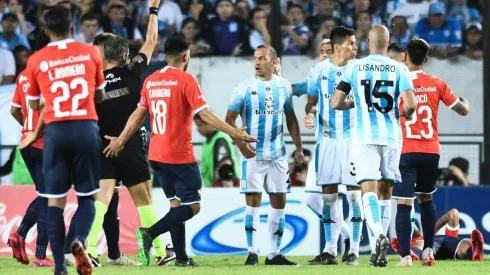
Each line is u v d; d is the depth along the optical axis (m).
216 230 37.31
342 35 29.34
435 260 31.81
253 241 30.25
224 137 44.34
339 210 31.02
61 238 21.12
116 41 28.41
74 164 21.14
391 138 25.36
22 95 28.64
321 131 29.73
